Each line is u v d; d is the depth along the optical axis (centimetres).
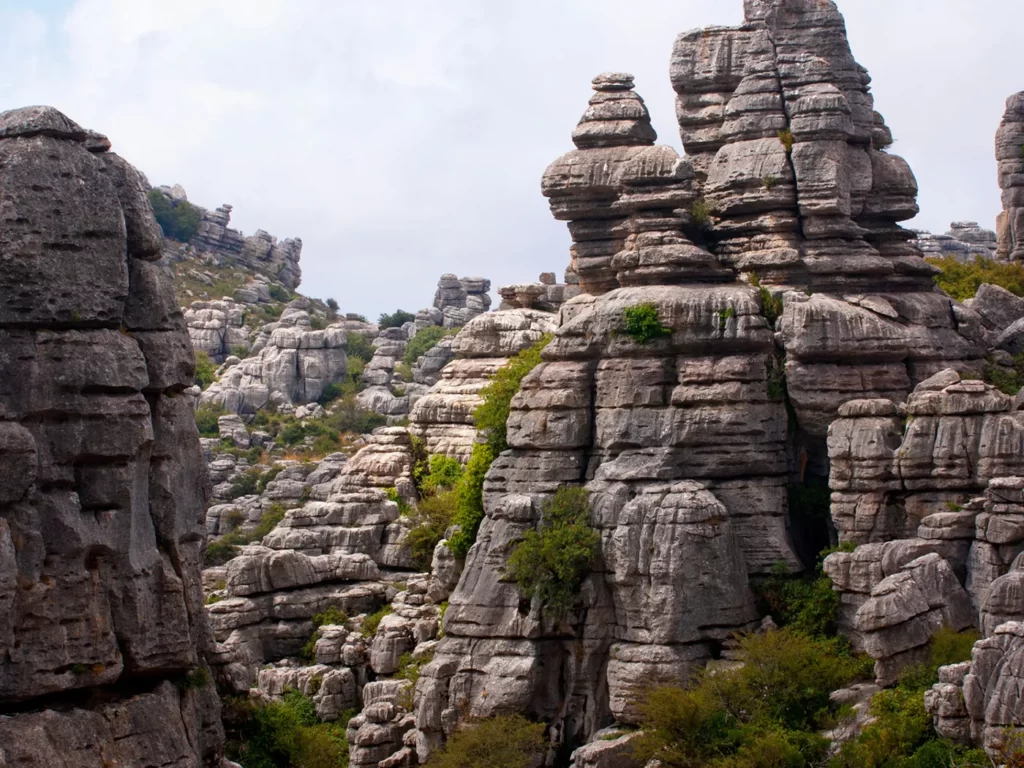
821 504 6600
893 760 5000
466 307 17800
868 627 5594
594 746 5919
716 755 5541
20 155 3688
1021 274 8550
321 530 8544
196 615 4072
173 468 3984
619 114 7531
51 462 3672
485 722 6153
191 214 19412
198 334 16350
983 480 6006
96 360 3728
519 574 6372
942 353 6719
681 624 6122
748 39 7475
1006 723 4650
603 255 7462
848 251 6944
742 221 7050
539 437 6669
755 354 6569
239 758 4522
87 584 3691
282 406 14712
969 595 5750
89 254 3744
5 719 3559
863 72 7538
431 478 9112
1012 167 9450
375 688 6944
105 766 3662
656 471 6425
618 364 6619
